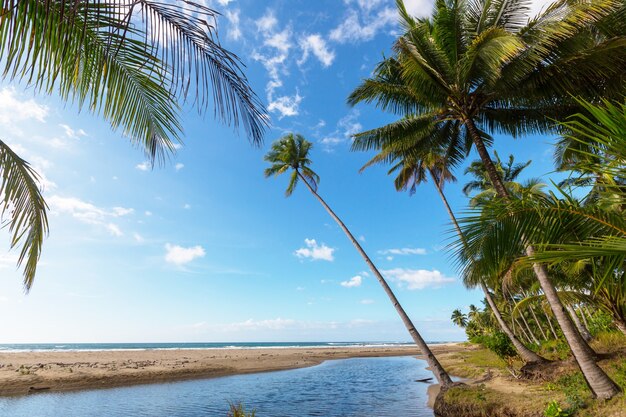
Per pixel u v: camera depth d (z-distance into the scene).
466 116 11.18
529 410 9.71
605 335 16.11
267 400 18.25
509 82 9.93
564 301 14.29
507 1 10.25
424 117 13.34
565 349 18.25
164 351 62.12
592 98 9.66
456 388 13.30
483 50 9.12
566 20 8.04
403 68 11.80
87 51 2.26
